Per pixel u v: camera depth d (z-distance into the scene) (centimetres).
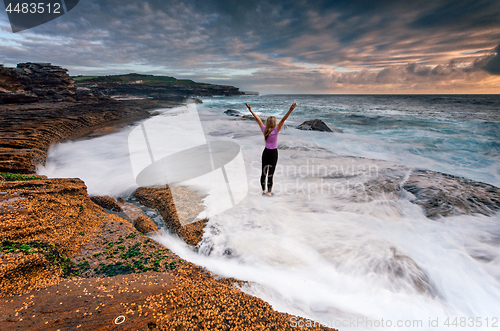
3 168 693
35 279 244
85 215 417
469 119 2378
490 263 340
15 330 185
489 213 475
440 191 559
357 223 427
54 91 3706
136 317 211
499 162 954
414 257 348
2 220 308
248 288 285
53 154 1011
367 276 310
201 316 223
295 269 320
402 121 2300
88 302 221
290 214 449
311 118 2608
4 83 3161
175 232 399
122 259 313
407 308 266
